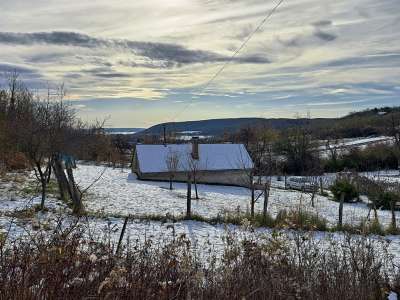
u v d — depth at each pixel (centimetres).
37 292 380
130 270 438
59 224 554
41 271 402
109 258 459
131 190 2914
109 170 4491
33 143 1641
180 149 4072
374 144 6519
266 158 4597
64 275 406
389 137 7781
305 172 5306
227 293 447
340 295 508
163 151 4016
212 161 3994
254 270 502
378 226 1677
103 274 418
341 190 3142
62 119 1855
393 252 1122
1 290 374
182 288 421
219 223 1584
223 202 2623
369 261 590
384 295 518
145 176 3816
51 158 1803
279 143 5872
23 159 2600
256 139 6238
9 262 418
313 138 6350
